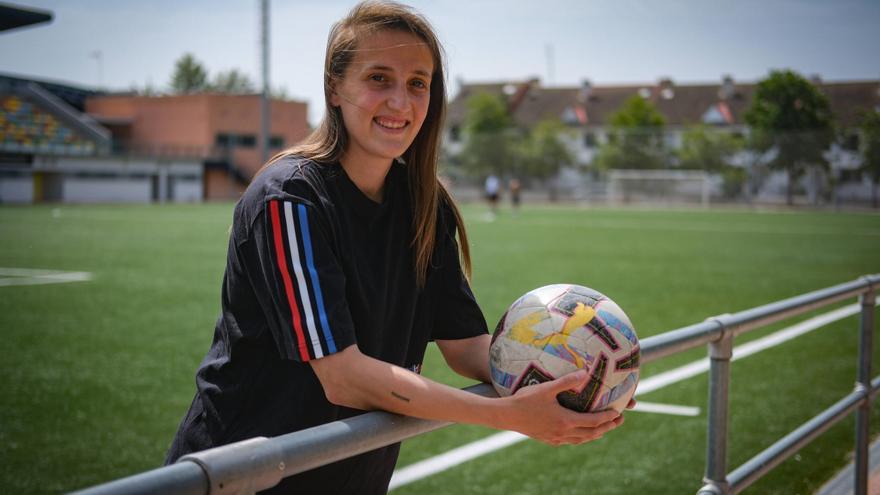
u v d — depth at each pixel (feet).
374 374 4.54
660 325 28.63
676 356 23.02
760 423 16.94
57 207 130.00
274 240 4.71
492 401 4.62
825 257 55.98
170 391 19.36
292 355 4.64
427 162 5.64
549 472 13.91
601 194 161.89
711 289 38.63
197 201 169.37
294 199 4.77
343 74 5.18
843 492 12.48
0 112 149.18
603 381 4.94
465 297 6.15
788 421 17.10
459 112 234.99
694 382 20.08
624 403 5.11
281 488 5.20
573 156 170.50
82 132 159.33
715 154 151.02
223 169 178.70
